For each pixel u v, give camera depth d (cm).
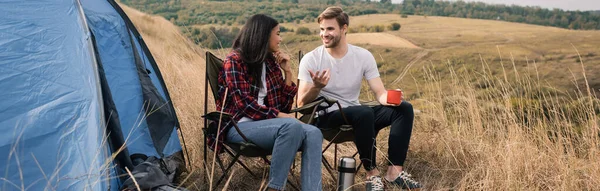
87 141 228
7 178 208
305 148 255
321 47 315
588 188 309
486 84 405
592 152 338
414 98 426
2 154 211
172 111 334
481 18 12138
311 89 285
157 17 1376
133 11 1477
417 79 439
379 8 11662
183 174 318
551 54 6525
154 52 589
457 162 333
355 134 290
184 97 430
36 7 258
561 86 378
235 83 264
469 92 407
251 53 265
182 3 9381
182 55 566
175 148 320
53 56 246
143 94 309
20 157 213
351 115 288
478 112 393
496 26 10025
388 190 296
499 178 308
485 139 381
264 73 280
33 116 224
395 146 298
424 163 354
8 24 245
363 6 11825
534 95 387
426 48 7188
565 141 358
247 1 10825
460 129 391
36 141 220
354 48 317
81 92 241
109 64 294
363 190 308
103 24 302
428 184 320
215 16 8981
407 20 10500
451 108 412
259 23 268
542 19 12575
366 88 439
